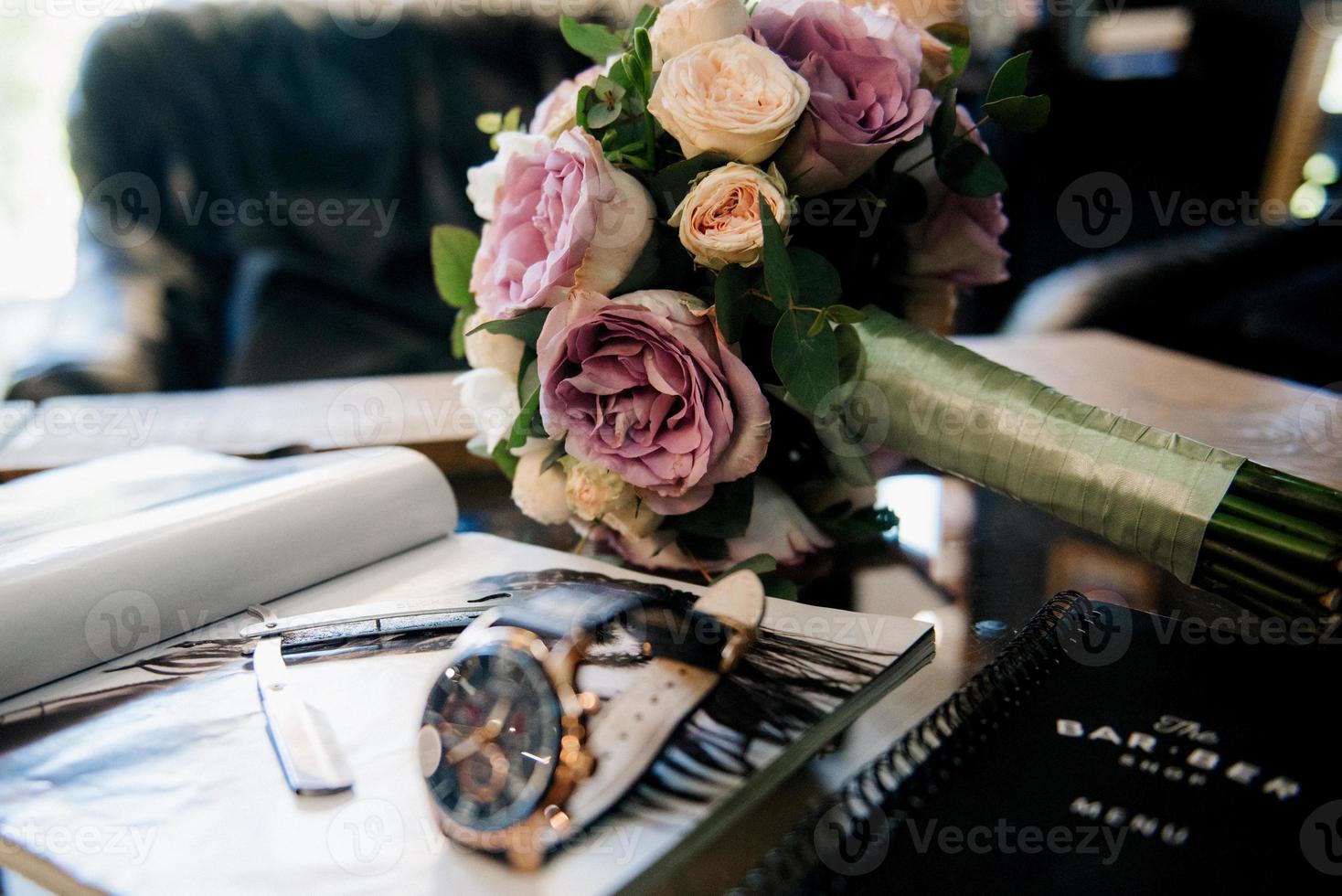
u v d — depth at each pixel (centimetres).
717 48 45
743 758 35
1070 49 158
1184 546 42
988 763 36
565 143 44
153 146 119
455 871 33
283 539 45
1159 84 160
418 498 49
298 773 36
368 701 39
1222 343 119
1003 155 159
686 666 38
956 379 47
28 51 180
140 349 99
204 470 51
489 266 49
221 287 121
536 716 35
